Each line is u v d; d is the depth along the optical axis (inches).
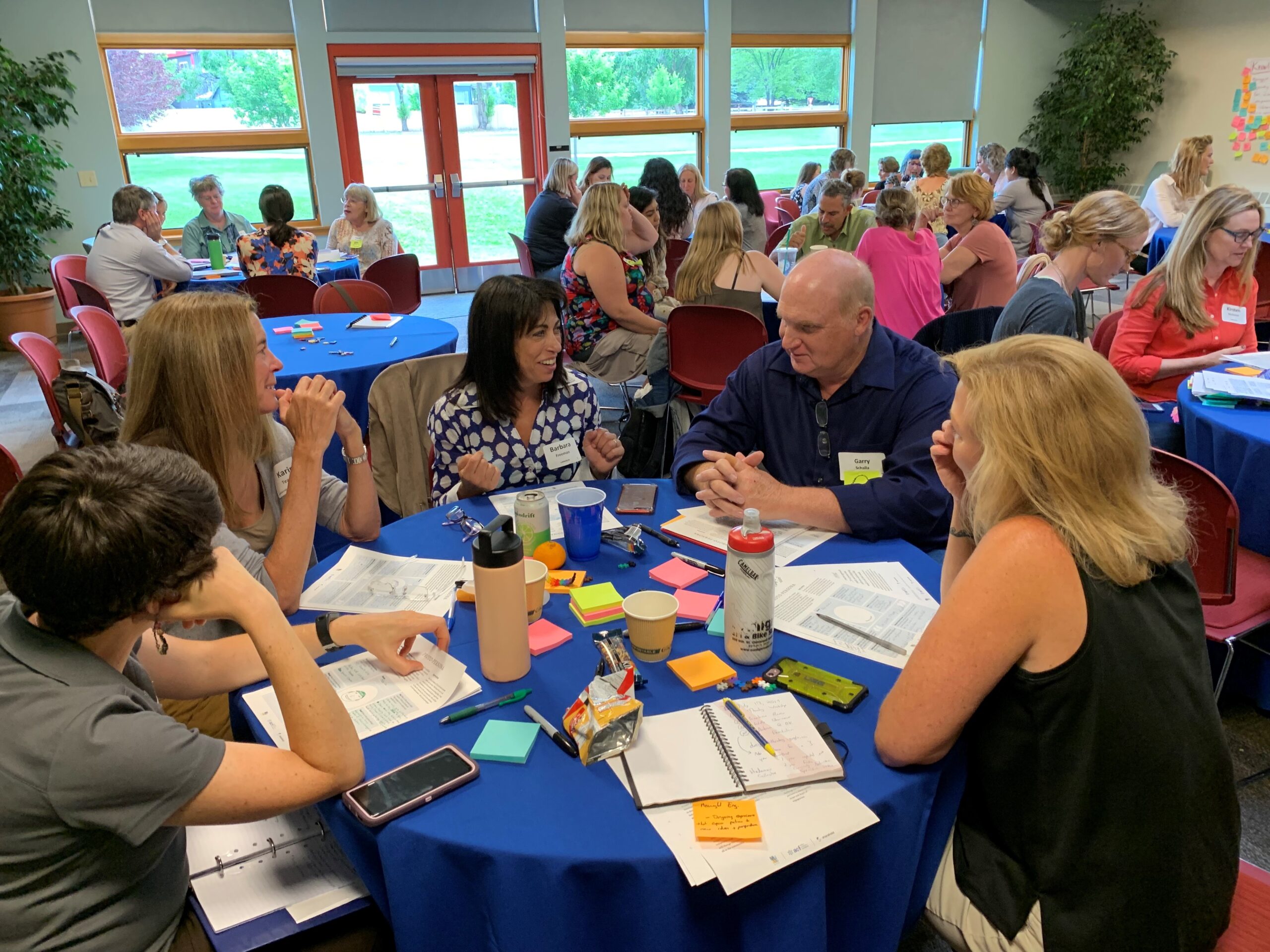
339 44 275.7
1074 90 376.8
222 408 56.8
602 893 33.8
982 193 156.2
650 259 194.9
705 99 332.8
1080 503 36.9
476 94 302.2
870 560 58.1
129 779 31.5
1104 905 36.8
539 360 71.7
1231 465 85.2
